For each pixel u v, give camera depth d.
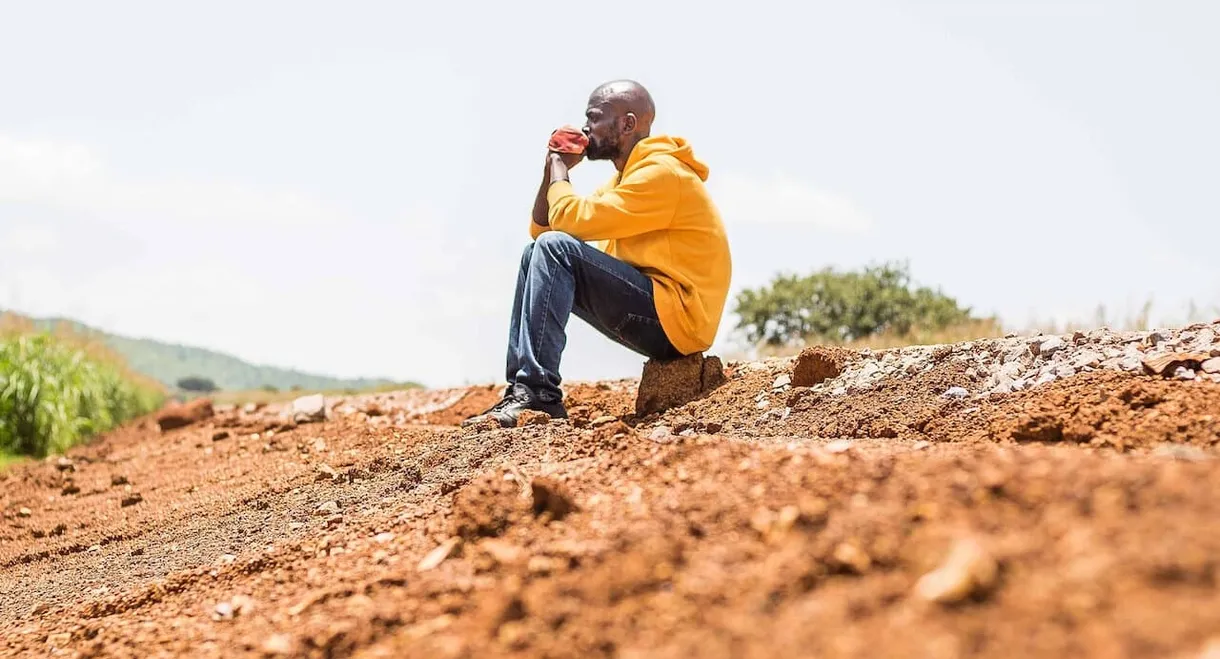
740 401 5.04
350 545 3.01
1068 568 1.56
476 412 6.86
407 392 8.45
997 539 1.72
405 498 3.64
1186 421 3.15
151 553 4.16
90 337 11.01
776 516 2.07
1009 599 1.53
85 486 6.31
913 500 1.97
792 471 2.37
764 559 1.91
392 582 2.44
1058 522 1.74
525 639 1.83
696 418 4.94
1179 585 1.45
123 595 3.22
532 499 2.56
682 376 5.30
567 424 4.44
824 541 1.84
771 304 14.13
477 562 2.34
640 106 5.29
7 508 5.88
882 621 1.57
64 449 8.89
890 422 4.05
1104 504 1.77
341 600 2.45
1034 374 4.26
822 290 14.08
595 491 2.64
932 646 1.46
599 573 2.00
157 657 2.48
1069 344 4.39
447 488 3.38
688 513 2.23
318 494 4.34
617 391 6.43
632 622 1.80
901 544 1.79
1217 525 1.59
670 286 5.11
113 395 10.73
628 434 3.27
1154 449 2.89
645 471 2.70
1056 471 1.95
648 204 5.01
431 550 2.63
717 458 2.65
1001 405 3.88
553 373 4.86
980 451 2.60
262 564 3.12
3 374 8.84
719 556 1.96
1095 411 3.35
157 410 11.52
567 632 1.82
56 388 8.98
